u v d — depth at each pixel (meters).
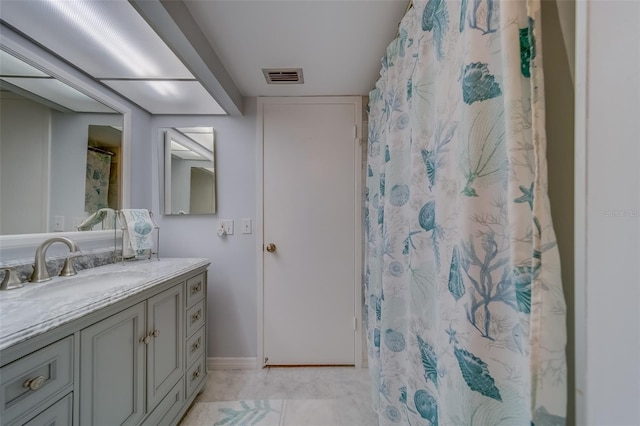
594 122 0.40
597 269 0.40
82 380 0.83
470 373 0.56
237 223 1.98
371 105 1.71
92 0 0.97
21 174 1.13
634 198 0.38
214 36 1.29
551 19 0.48
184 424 1.42
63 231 1.31
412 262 0.86
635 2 0.37
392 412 1.08
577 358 0.42
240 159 1.98
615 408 0.39
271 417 1.47
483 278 0.55
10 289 0.99
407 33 1.02
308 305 1.98
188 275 1.50
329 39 1.32
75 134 1.38
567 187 0.48
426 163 0.83
